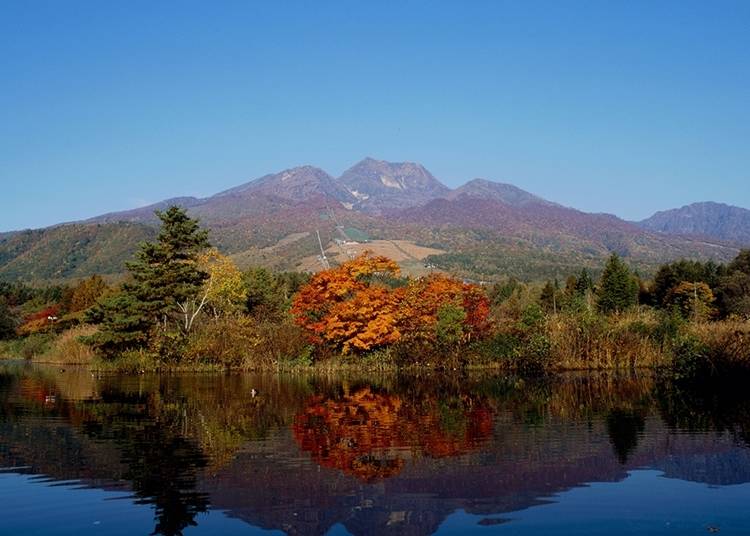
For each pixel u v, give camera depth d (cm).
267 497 1203
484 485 1263
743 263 8300
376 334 3969
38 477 1345
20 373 4266
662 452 1506
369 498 1188
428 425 1917
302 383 3341
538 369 3522
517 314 4862
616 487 1241
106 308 4491
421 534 1012
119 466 1433
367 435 1766
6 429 1908
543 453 1511
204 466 1427
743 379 2712
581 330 3800
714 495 1184
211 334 4344
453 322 3925
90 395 2822
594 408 2203
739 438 1645
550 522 1055
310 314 4238
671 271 8562
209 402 2536
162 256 4606
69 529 1048
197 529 1045
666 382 2972
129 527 1056
